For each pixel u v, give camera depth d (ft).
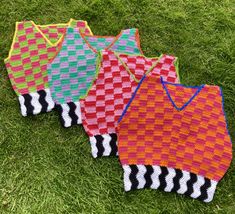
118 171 4.98
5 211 4.69
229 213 4.91
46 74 5.15
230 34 5.75
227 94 5.48
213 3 5.88
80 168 4.96
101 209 4.80
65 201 4.80
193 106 5.03
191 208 4.91
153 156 4.95
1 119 5.06
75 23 5.48
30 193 4.80
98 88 5.05
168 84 5.05
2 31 5.46
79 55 5.19
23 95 5.07
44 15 5.60
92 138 4.99
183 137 4.99
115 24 5.65
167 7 5.81
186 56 5.59
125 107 5.02
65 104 5.08
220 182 5.02
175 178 4.91
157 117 5.01
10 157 4.91
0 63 5.27
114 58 5.09
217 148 4.99
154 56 5.58
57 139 5.06
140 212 4.84
